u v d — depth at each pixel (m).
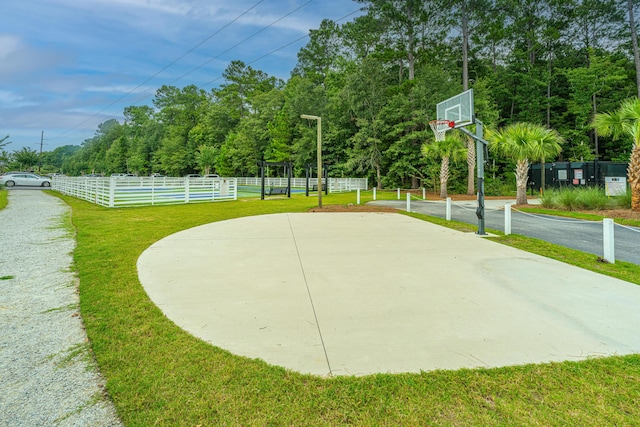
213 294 3.97
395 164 29.25
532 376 2.27
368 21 33.62
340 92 33.53
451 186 25.62
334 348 2.69
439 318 3.27
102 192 15.24
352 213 12.61
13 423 1.88
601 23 32.06
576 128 28.88
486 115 25.88
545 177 22.11
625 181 18.11
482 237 7.65
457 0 31.45
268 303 3.69
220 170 51.44
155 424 1.87
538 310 3.46
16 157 55.78
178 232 8.28
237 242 7.07
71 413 1.97
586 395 2.07
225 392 2.14
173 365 2.45
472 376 2.28
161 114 75.69
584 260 5.57
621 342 2.76
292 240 7.30
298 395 2.10
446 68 34.25
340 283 4.38
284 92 47.78
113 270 4.95
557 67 32.22
